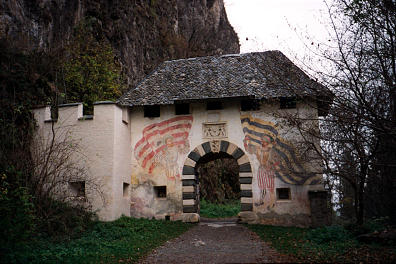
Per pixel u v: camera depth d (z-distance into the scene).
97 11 23.33
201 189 26.06
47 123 16.14
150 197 16.94
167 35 33.25
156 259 9.95
